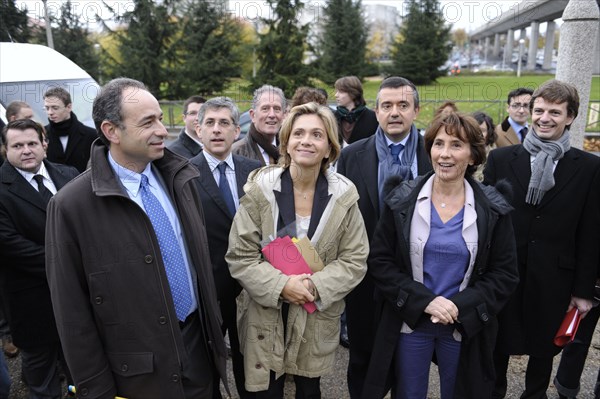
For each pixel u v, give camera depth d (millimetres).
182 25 19531
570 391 2732
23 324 2639
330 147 2127
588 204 2389
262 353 2088
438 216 2162
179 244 1912
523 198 2471
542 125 2398
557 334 2443
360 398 2537
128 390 1791
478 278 2150
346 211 2117
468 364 2154
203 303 1963
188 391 1948
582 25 3777
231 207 2635
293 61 18062
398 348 2279
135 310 1740
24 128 2637
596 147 9125
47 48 5719
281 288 2004
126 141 1721
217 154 2619
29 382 2732
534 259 2447
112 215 1708
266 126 3412
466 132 2041
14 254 2566
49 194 2770
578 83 3898
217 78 19047
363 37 21172
